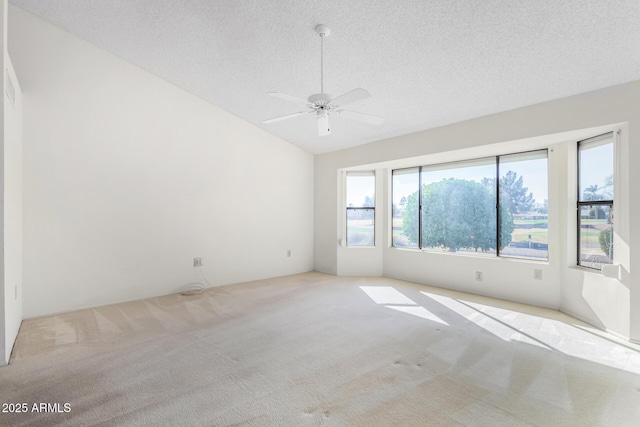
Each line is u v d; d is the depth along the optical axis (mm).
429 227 5363
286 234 5941
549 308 3916
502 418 1849
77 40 3764
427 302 4180
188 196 4715
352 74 3637
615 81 2941
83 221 3832
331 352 2725
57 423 1807
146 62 4129
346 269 5922
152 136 4363
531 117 3578
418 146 4727
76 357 2619
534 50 2773
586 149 3602
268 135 5660
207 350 2766
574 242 3725
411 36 2898
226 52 3713
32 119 3473
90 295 3906
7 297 2562
